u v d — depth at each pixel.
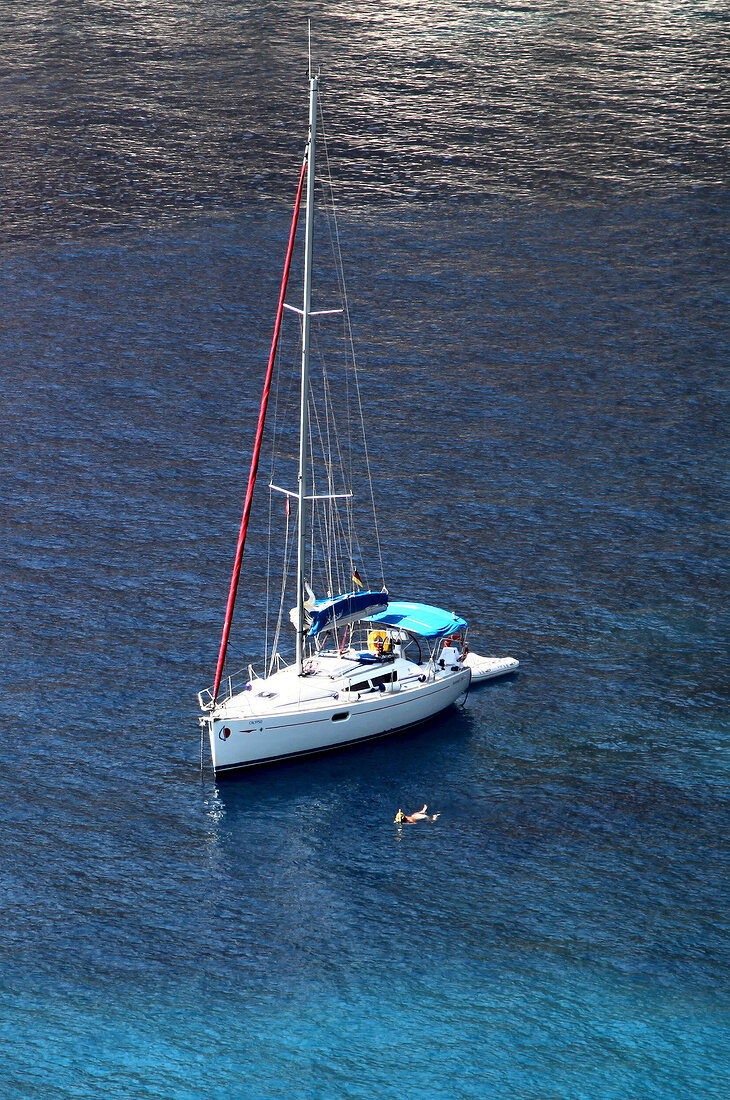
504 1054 178.75
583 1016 184.50
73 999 186.88
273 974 191.25
